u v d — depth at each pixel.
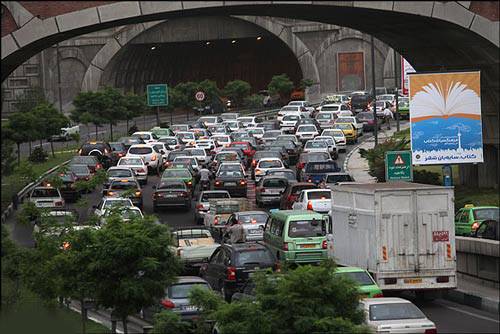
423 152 98.88
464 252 74.00
